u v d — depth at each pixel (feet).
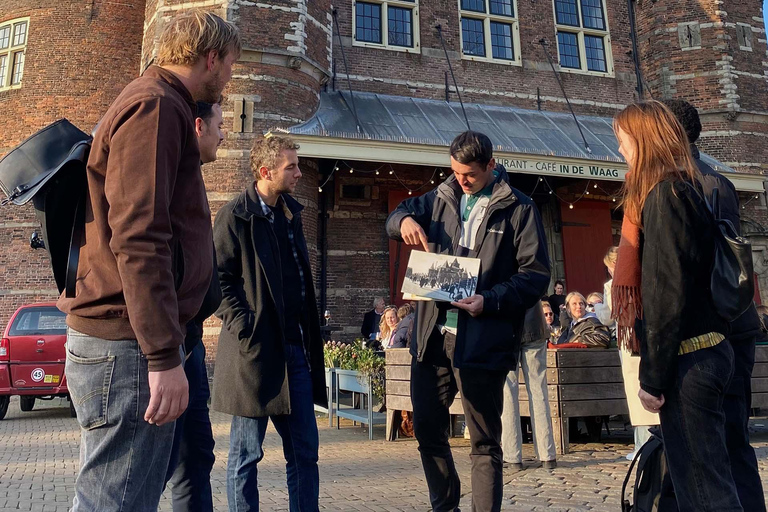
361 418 21.63
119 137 5.26
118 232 5.08
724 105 46.21
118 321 5.35
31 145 6.07
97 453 5.35
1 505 12.30
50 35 44.86
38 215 5.98
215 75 6.46
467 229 9.47
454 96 43.91
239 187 34.12
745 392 8.75
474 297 8.43
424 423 9.25
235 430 9.20
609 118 47.73
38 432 23.35
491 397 8.65
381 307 36.88
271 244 9.48
